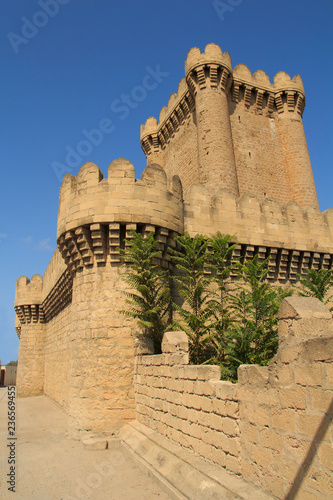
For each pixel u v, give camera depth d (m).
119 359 11.95
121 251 12.77
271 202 17.22
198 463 7.19
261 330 11.33
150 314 11.35
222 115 25.36
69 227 13.06
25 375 31.91
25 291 33.12
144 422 10.65
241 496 5.61
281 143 29.41
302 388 5.09
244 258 16.06
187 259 12.91
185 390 8.30
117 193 12.75
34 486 7.60
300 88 30.05
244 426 6.26
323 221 18.36
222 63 26.11
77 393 12.23
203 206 15.59
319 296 13.49
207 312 12.45
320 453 4.67
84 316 12.79
